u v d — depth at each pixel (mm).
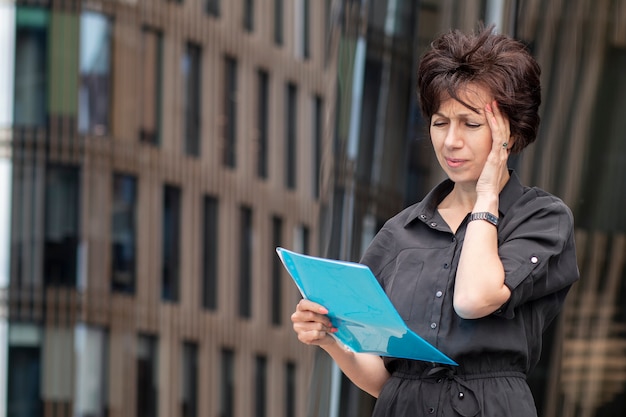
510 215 3018
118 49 39031
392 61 10422
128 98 39312
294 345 44719
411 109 10203
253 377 42812
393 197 10141
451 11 9672
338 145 10711
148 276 39250
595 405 7906
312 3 47031
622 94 8328
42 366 36438
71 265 37188
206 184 42031
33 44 37250
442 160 3014
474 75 2930
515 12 8289
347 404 9414
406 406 3002
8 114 36969
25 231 36844
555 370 7961
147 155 39750
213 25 42938
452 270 2998
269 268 44344
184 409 40062
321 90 47406
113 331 38000
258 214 44156
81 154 37719
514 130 2984
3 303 36500
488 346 2914
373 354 3111
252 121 44406
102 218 38125
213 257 41969
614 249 8172
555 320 8023
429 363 3002
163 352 39469
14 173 36969
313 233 46781
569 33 8297
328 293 2934
